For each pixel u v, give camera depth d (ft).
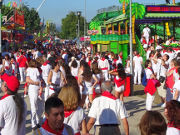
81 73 29.63
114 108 15.76
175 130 11.75
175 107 11.97
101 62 49.14
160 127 10.36
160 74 41.19
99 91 30.86
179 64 26.25
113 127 15.65
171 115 11.96
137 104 37.45
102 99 15.94
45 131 10.37
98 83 31.12
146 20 85.76
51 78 26.61
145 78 32.96
